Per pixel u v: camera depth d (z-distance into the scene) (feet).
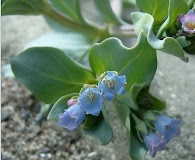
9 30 0.73
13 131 0.59
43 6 0.53
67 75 0.45
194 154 0.55
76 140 0.58
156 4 0.46
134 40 0.68
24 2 0.51
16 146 0.57
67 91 0.45
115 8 0.69
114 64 0.44
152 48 0.42
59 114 0.41
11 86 0.64
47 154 0.57
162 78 0.64
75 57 0.57
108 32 0.59
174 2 0.42
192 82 0.64
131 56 0.43
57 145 0.57
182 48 0.43
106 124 0.42
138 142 0.42
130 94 0.42
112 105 0.60
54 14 0.55
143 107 0.43
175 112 0.59
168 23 0.43
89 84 0.44
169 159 0.54
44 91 0.45
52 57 0.44
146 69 0.43
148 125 0.42
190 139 0.56
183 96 0.62
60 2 0.55
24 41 0.71
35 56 0.44
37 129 0.59
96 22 0.73
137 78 0.44
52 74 0.45
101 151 0.57
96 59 0.44
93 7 0.75
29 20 0.74
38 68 0.44
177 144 0.56
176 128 0.41
